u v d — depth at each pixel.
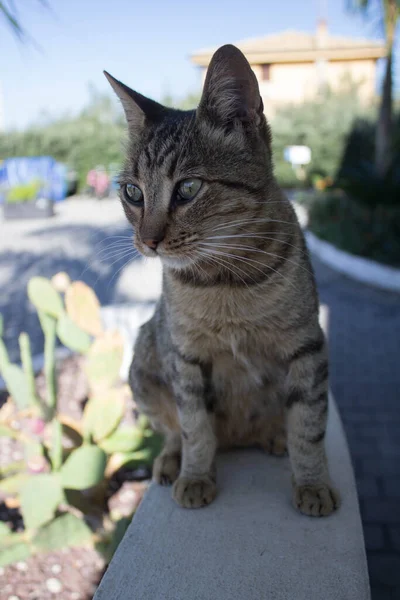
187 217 0.46
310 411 0.46
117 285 2.09
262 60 6.14
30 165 4.81
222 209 0.46
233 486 0.50
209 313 0.47
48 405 0.81
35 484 0.64
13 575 0.70
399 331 1.58
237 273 0.45
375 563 0.73
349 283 2.10
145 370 0.58
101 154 5.11
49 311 0.80
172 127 0.49
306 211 3.01
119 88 0.53
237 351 0.49
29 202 3.79
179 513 0.46
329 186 2.63
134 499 0.81
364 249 2.23
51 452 0.76
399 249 2.16
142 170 0.49
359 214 2.33
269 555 0.41
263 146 0.48
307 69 6.18
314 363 0.47
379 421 1.09
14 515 0.81
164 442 0.68
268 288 0.45
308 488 0.46
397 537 0.78
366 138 3.01
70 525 0.66
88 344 0.79
